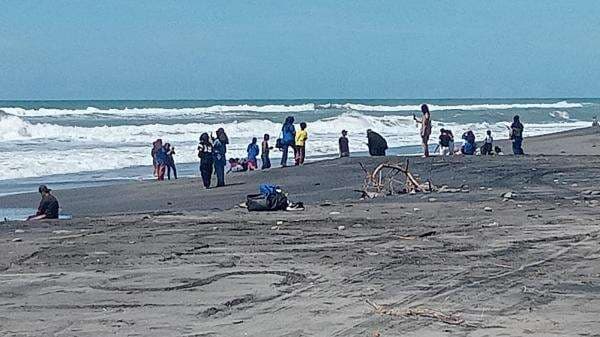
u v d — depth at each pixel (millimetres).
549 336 12414
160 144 46250
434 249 20297
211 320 13922
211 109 145250
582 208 28125
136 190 40156
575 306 14336
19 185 45000
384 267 18109
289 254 20125
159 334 13031
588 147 62594
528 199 31125
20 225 26969
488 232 22953
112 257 20281
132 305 15141
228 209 31359
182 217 28438
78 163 56281
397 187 36688
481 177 39500
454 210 28281
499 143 68312
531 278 16703
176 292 16188
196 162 60812
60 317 14266
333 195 35531
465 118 126562
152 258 20047
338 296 15438
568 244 20688
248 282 16984
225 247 21469
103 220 28031
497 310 14094
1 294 16203
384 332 12750
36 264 19500
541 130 106375
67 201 36656
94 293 16219
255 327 13328
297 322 13562
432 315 13711
